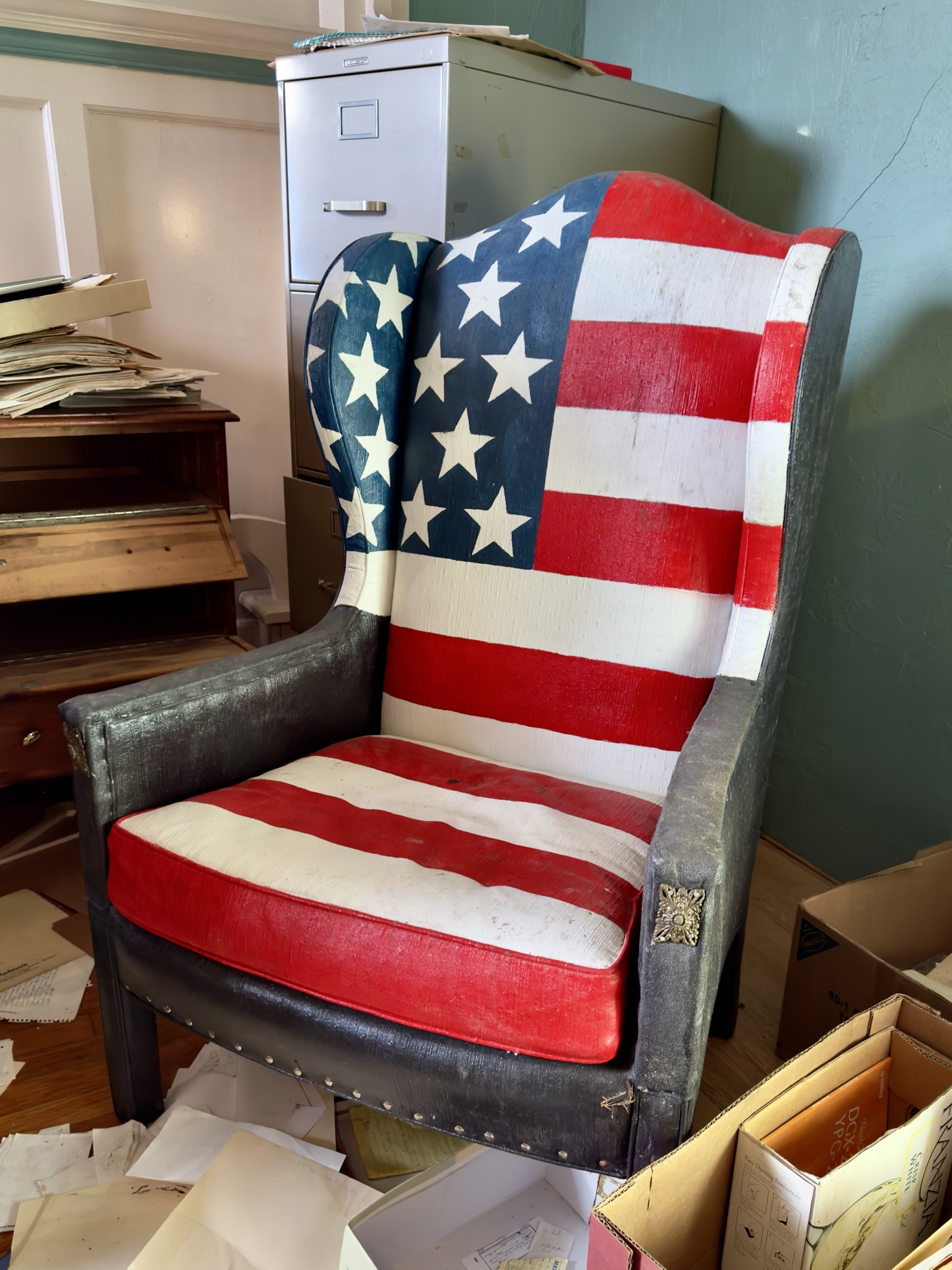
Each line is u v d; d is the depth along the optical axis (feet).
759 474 3.24
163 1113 3.85
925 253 4.76
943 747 5.01
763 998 4.70
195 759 3.56
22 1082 4.05
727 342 3.59
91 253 6.45
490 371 3.99
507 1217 3.32
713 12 5.85
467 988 2.68
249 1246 3.12
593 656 3.82
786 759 5.91
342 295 3.93
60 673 5.08
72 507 5.37
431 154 5.00
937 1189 3.19
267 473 7.58
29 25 5.79
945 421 4.77
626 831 3.30
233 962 3.02
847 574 5.37
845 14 4.99
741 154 5.85
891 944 4.38
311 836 3.16
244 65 6.56
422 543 4.17
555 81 5.22
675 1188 2.70
